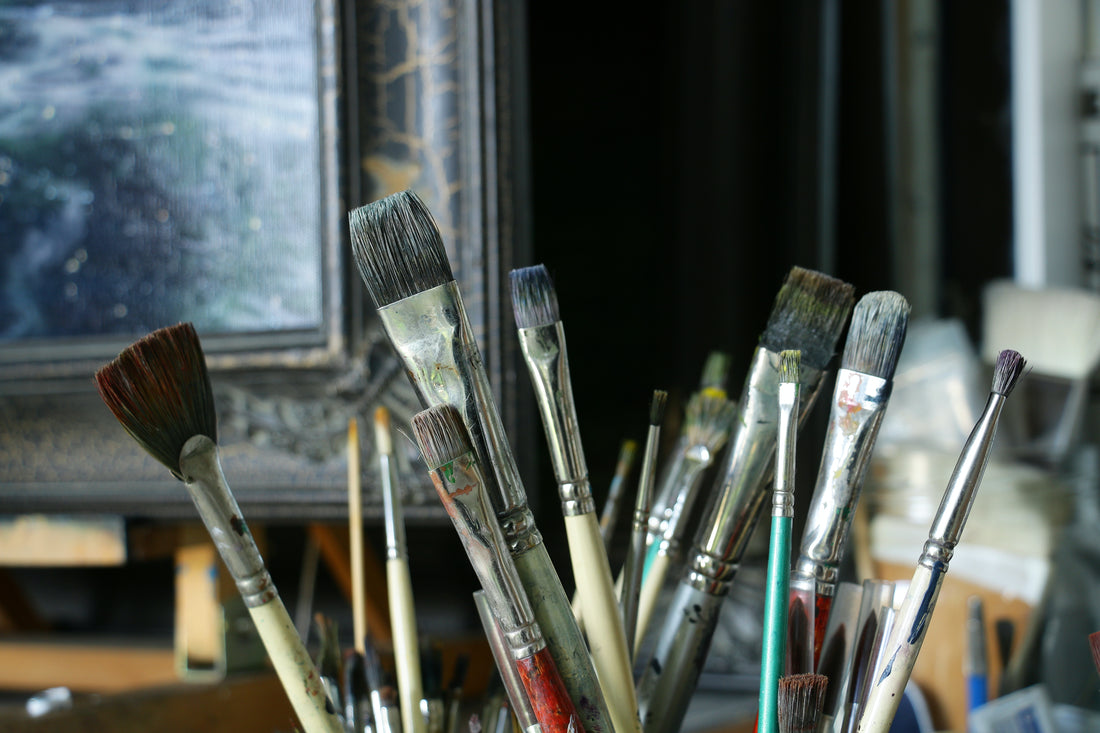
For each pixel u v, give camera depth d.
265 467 0.72
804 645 0.38
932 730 0.73
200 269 0.74
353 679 0.45
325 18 0.70
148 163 0.75
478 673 0.76
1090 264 0.88
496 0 0.68
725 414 0.47
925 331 0.88
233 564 0.37
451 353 0.36
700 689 0.85
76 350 0.76
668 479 0.49
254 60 0.72
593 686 0.37
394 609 0.44
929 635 0.77
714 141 0.98
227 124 0.73
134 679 0.88
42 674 0.91
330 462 0.71
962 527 0.35
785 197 0.95
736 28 0.97
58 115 0.78
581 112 1.06
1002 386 0.35
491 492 0.36
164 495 0.76
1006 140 0.89
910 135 0.93
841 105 0.95
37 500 0.79
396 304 0.37
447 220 0.68
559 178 1.06
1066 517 0.78
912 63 0.93
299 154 0.71
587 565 0.39
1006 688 0.73
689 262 1.00
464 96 0.68
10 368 0.78
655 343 1.01
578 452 0.40
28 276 0.78
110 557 0.79
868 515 0.82
